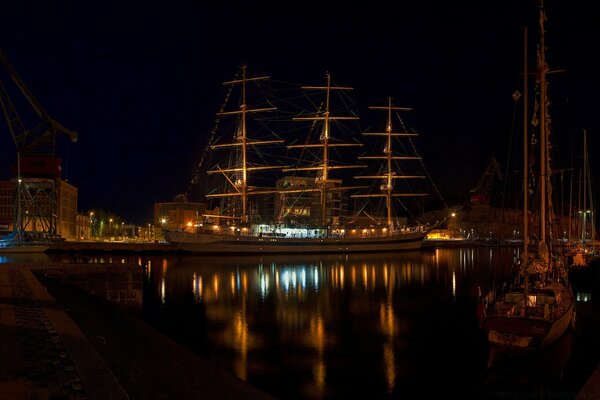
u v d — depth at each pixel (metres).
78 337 17.61
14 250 103.88
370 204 159.62
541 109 34.66
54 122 118.56
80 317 24.33
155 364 19.53
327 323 35.66
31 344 16.36
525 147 28.56
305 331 32.97
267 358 26.44
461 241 183.75
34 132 118.12
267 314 39.31
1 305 23.97
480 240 188.38
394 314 39.22
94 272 45.09
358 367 24.98
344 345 29.28
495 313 25.88
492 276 67.31
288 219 129.12
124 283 45.47
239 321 36.50
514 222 195.50
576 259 56.06
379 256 111.50
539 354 24.36
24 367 13.75
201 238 109.94
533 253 36.91
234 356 26.81
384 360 26.25
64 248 110.50
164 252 114.81
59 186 139.50
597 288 49.53
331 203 154.88
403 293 50.84
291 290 53.16
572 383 22.45
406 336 31.59
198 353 27.30
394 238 128.25
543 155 34.44
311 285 57.44
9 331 18.12
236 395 17.50
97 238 181.75
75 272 44.88
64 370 13.70
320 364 25.39
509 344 24.22
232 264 87.75
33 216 121.75
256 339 30.75
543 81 34.50
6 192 137.75
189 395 15.84
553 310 25.95
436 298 47.34
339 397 20.92
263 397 18.59
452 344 29.42
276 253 113.88
